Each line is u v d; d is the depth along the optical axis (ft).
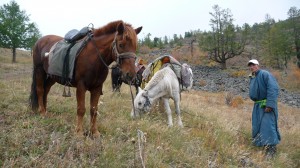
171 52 207.41
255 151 22.81
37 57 20.13
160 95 23.54
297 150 25.17
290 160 22.71
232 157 19.49
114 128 18.99
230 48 159.33
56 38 20.36
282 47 159.84
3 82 33.27
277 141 22.76
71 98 26.55
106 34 16.57
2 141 14.69
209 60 180.04
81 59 16.51
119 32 15.48
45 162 13.33
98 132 17.71
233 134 24.25
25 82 38.47
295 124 37.45
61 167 13.12
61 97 26.78
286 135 28.27
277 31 166.40
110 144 15.72
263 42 178.81
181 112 28.71
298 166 22.91
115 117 22.17
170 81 23.70
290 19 167.22
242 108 53.67
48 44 19.81
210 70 154.20
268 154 22.03
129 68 15.33
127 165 14.58
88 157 14.96
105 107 24.76
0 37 113.70
